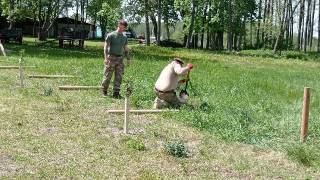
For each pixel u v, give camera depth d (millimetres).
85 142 9008
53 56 28609
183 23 72562
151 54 40156
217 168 8008
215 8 67562
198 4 66750
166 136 9906
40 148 8469
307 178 7672
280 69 33688
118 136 9625
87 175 7250
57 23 53781
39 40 49062
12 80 16234
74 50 38094
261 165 8289
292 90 19531
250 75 25703
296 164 8438
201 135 10156
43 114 11164
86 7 61156
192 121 11156
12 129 9625
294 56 57125
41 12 52781
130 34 92375
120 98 14141
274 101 15812
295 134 10695
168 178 7301
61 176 7148
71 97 13711
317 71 33656
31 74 18344
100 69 21391
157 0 60031
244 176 7695
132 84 16594
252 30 81000
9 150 8242
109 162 7930
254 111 13305
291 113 13391
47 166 7535
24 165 7547
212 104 13727
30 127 9891
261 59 45969
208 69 27344
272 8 71188
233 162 8383
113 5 55062
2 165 7500
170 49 50094
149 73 21047
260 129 10812
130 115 11820
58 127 10055
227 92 17016
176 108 12930
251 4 71500
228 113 12359
